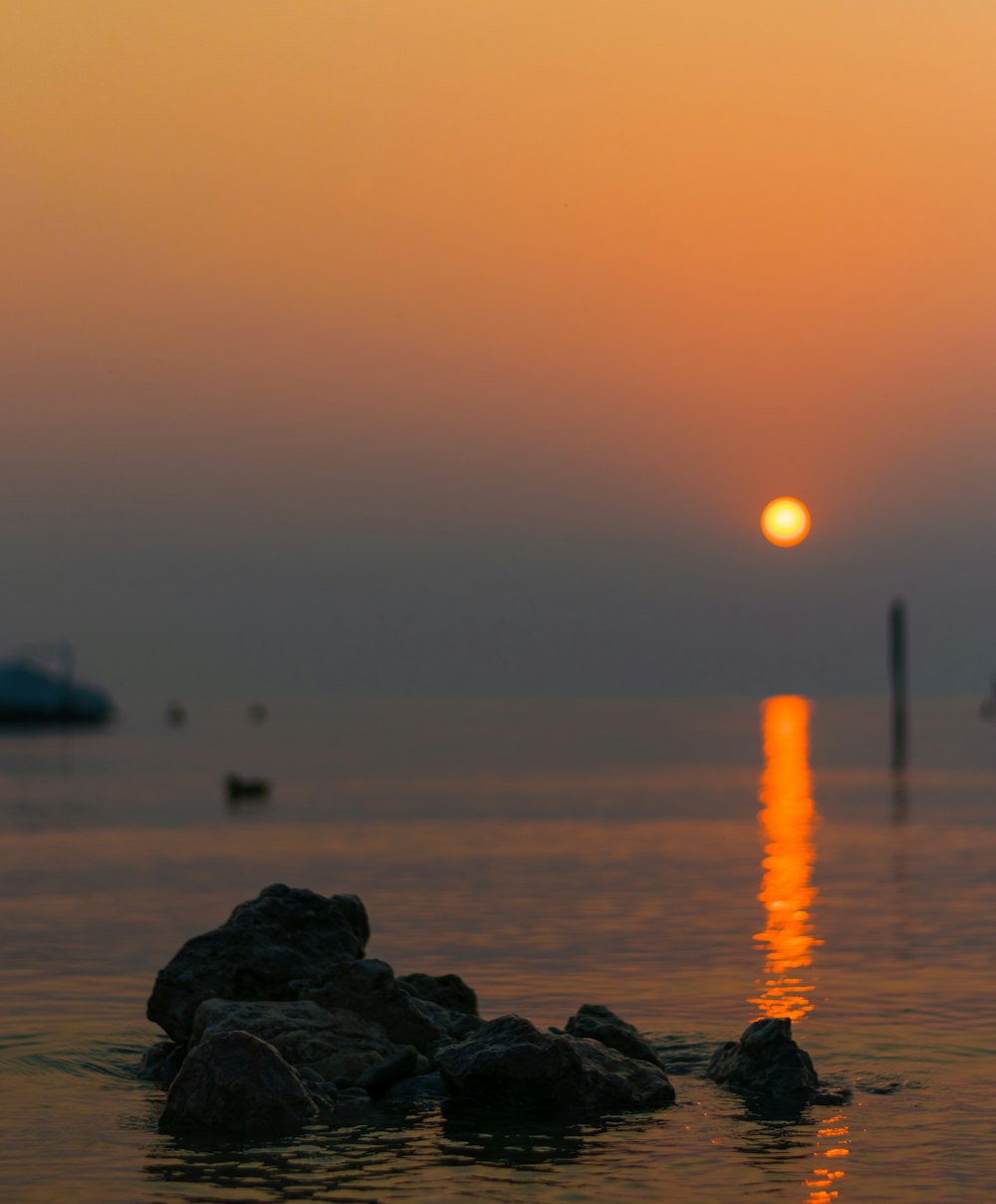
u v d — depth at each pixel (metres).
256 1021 28.62
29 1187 21.69
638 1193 21.36
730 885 57.25
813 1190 21.52
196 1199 21.09
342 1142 23.98
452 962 40.19
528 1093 26.22
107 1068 29.34
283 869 64.00
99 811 100.62
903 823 86.62
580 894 54.56
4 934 45.94
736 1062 27.86
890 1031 31.47
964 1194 21.34
